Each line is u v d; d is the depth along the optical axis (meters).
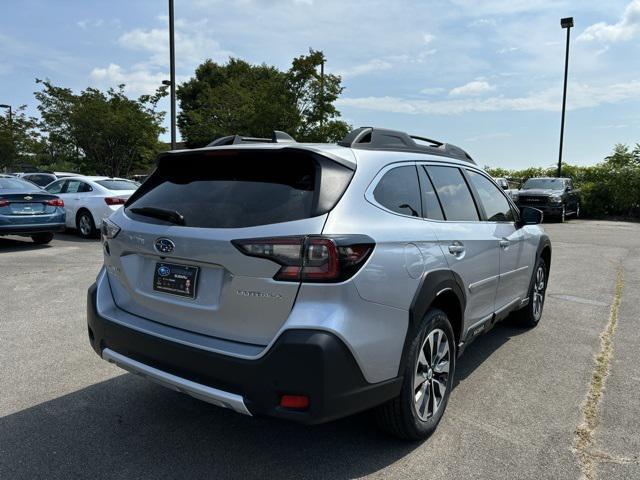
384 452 3.08
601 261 10.47
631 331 5.57
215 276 2.73
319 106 21.44
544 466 2.95
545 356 4.79
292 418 2.48
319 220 2.57
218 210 2.80
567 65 24.50
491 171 30.62
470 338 3.90
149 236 2.95
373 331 2.67
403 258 2.90
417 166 3.53
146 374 2.94
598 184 23.98
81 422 3.41
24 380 4.05
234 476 2.82
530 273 5.23
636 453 3.11
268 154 2.87
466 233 3.70
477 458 3.03
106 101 24.69
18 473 2.81
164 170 3.38
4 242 12.03
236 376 2.54
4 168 29.75
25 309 6.04
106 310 3.24
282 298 2.51
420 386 3.16
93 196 12.57
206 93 28.16
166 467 2.90
